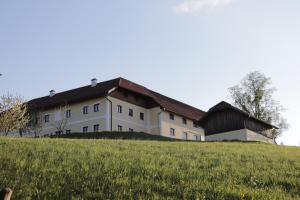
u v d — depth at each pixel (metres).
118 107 77.19
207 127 78.62
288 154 31.42
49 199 16.14
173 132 84.31
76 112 78.31
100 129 74.81
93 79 81.94
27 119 68.56
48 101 83.75
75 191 17.09
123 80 82.44
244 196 17.14
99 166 20.62
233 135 75.19
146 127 82.38
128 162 21.92
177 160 23.97
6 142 26.56
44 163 21.05
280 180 20.06
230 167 22.95
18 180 18.03
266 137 79.62
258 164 24.62
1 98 62.88
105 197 16.45
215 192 17.45
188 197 16.73
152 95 86.00
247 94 94.50
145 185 17.97
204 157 26.06
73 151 24.55
